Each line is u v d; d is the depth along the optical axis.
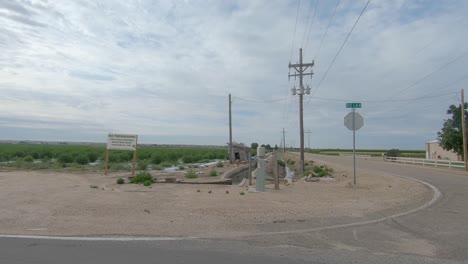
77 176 21.84
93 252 6.54
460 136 41.09
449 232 8.14
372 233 8.02
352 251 6.69
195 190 15.16
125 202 11.70
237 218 9.41
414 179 21.67
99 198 12.51
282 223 8.94
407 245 7.09
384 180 21.11
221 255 6.40
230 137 47.41
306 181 22.02
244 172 35.97
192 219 9.27
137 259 6.15
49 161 40.19
